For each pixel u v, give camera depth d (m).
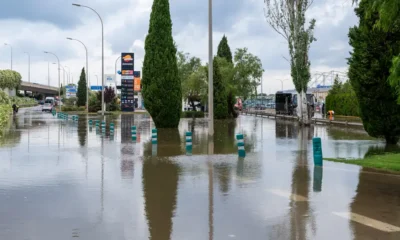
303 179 11.27
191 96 55.59
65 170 12.79
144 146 19.84
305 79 35.94
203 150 18.27
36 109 92.94
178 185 10.47
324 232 6.73
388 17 11.35
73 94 93.81
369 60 19.42
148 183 10.73
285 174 12.08
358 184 10.58
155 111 32.16
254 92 54.47
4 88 100.00
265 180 11.15
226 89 50.12
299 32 35.66
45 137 24.75
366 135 26.59
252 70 53.44
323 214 7.79
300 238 6.44
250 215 7.70
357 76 19.88
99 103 70.81
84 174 12.08
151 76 31.77
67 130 30.55
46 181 10.98
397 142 20.97
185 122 41.34
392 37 19.05
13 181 10.96
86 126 35.31
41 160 15.02
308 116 36.19
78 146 19.84
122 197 9.14
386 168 12.84
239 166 13.62
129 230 6.82
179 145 20.33
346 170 12.72
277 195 9.34
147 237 6.47
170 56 31.80
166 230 6.82
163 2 31.70
